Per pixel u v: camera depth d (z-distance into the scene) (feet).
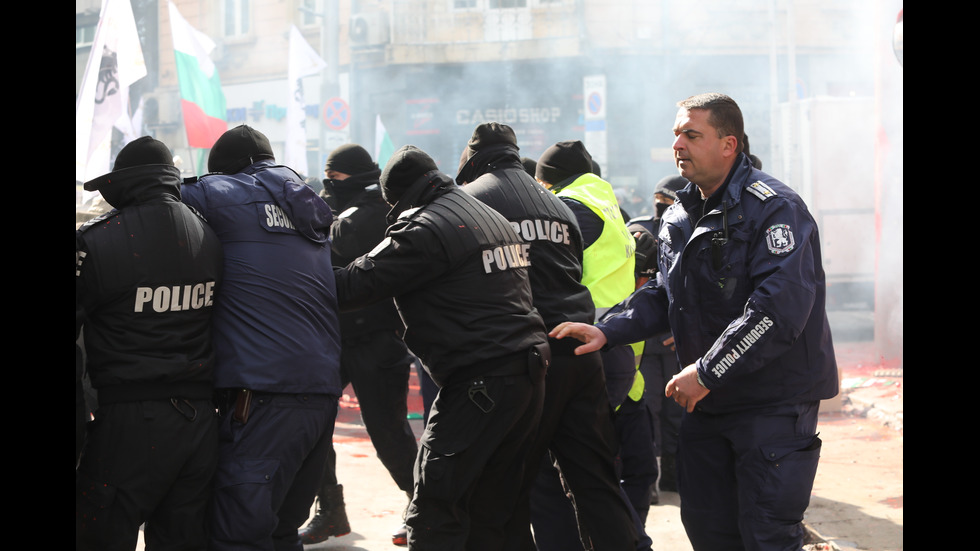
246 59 137.08
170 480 16.05
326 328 18.04
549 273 19.90
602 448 19.71
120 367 15.85
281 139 134.82
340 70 132.16
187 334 16.46
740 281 16.74
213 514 16.76
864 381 49.47
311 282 17.93
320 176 129.80
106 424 15.85
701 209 17.75
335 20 122.83
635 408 24.49
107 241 16.05
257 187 18.06
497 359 17.75
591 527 19.74
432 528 17.80
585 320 20.13
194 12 138.92
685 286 17.48
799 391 16.81
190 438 16.20
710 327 17.17
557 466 20.40
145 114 138.41
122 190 16.52
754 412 16.87
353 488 32.68
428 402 28.50
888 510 28.02
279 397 17.11
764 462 16.66
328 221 18.97
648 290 19.35
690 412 17.72
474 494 18.52
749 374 16.81
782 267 15.98
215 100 52.85
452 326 17.93
